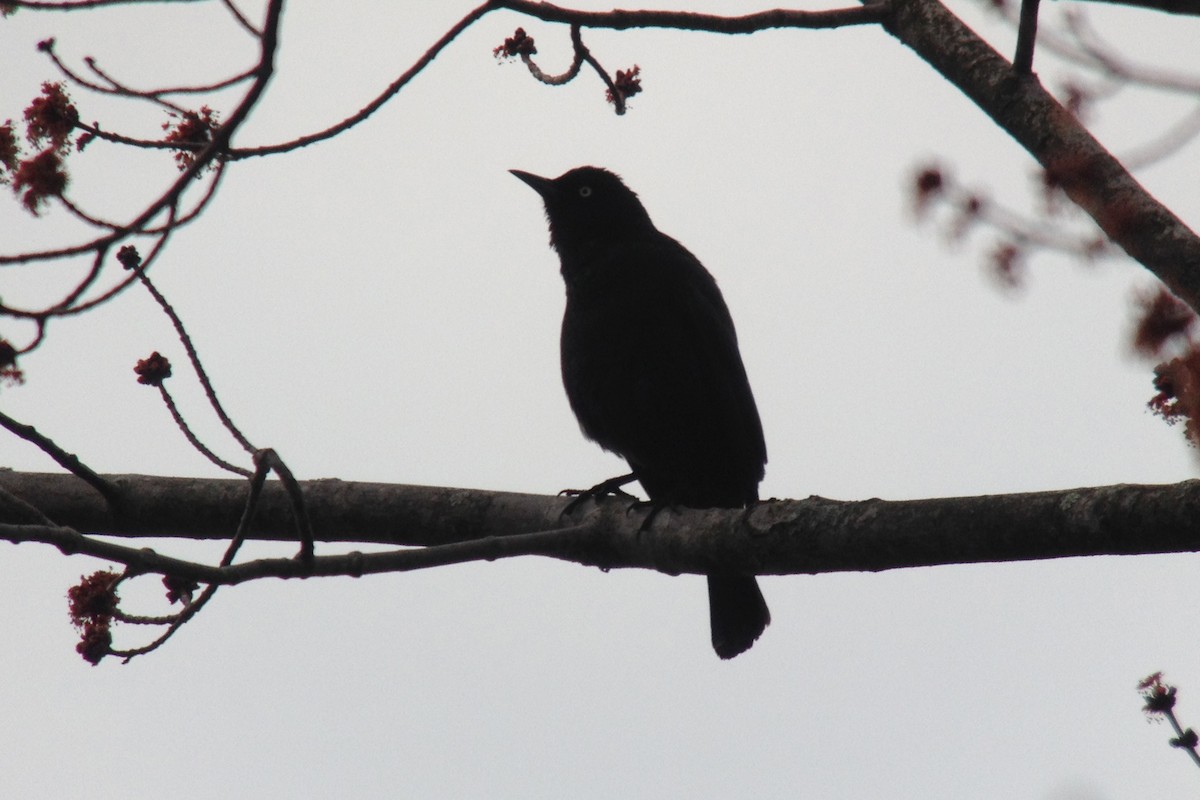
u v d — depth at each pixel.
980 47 8.53
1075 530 7.07
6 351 6.90
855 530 7.97
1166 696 7.50
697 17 8.55
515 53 9.45
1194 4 6.89
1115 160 7.41
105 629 7.14
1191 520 6.70
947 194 6.85
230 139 6.67
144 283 7.66
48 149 7.12
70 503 9.91
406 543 9.88
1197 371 4.98
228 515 9.82
